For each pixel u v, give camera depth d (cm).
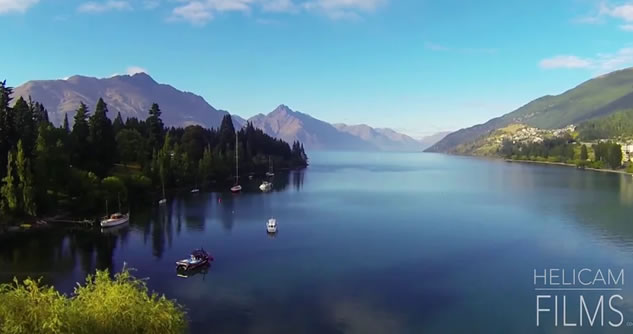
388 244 10444
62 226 11700
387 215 14625
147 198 17188
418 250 9862
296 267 8531
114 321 3581
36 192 11812
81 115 17062
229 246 10200
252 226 12562
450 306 6644
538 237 11181
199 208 15575
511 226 12644
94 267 8444
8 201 11438
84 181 13250
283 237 11175
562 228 12325
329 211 15425
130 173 17712
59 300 3522
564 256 9362
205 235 11319
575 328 5966
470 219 13862
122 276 4209
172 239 10800
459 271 8319
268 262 8875
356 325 5994
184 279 7819
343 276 7988
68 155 13688
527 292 7225
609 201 17475
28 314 3375
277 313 6350
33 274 8006
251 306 6606
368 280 7781
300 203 17325
